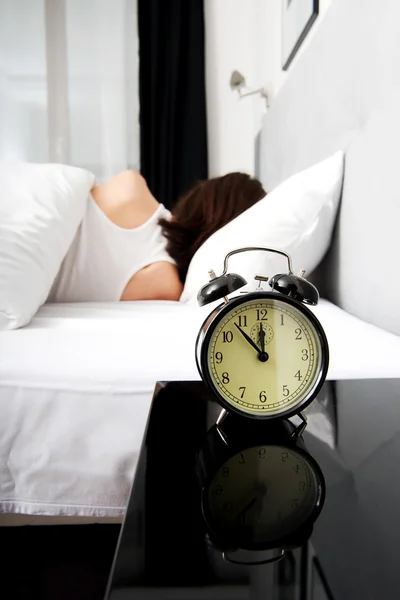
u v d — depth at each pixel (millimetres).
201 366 453
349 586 239
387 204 749
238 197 1207
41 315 860
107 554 695
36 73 2775
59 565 672
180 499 325
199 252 1052
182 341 633
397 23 718
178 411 491
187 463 382
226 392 457
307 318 465
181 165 2812
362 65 883
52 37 2758
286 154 1646
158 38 2715
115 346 620
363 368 594
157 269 1165
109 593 237
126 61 2779
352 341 640
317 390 463
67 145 2836
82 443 574
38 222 884
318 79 1206
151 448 409
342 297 986
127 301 1163
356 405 509
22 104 2797
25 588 646
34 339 640
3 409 575
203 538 281
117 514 587
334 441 427
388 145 747
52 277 909
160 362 590
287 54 1776
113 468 574
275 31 2107
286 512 310
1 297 712
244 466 378
